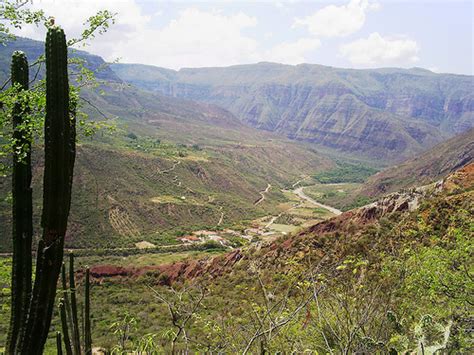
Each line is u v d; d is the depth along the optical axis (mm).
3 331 20938
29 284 5867
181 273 47719
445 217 15555
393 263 7535
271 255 32250
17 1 9234
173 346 5273
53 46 5133
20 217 6047
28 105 7379
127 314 6273
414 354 4594
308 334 6039
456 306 7949
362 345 4789
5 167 8805
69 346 5719
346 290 5629
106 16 9555
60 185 5152
